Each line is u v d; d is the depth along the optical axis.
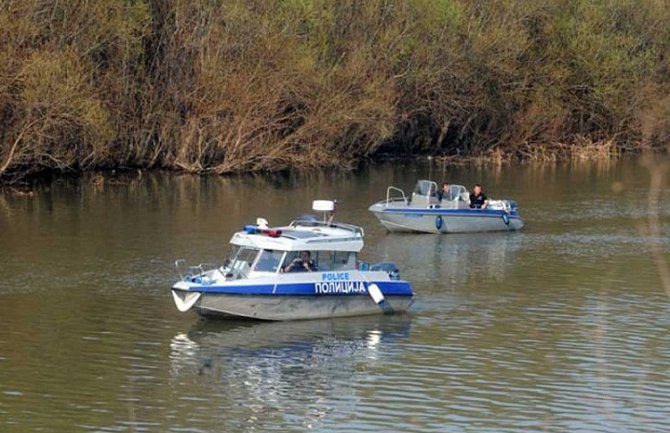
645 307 47.69
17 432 31.33
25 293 46.88
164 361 37.97
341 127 102.44
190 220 68.38
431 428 32.59
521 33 123.62
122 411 33.16
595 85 130.38
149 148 97.62
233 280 42.09
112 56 93.00
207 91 96.88
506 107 125.38
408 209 66.75
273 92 97.69
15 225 64.56
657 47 137.62
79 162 91.12
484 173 106.88
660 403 35.25
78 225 65.12
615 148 133.00
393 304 45.00
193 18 98.88
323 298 43.41
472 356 39.66
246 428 32.19
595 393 36.03
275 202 78.81
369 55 108.94
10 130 84.25
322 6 106.00
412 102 118.12
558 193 90.75
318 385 36.03
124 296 46.59
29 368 36.78
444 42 117.19
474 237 66.69
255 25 98.94
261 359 38.50
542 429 32.81
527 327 43.88
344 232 44.91
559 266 56.88
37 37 86.00
